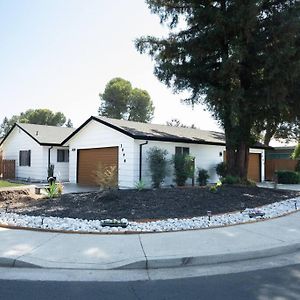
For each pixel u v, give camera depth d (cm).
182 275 561
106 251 656
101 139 2083
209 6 1645
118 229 820
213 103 1625
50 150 2534
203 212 1048
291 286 509
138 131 1942
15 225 847
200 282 527
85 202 1155
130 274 566
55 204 1152
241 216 996
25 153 2692
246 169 1842
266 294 478
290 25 1465
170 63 1731
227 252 645
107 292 487
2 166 2708
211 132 2655
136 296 473
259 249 670
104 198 1162
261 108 1681
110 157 2025
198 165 2197
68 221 901
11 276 552
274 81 1541
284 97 1573
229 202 1221
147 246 686
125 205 1098
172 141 1989
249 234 791
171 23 1778
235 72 1571
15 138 2827
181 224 878
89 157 2184
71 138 2316
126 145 1903
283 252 693
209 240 732
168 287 507
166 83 1794
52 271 574
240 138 1791
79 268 585
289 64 1488
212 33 1609
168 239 739
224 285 514
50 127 2928
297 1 1538
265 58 1526
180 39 1770
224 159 2400
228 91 1574
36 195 1419
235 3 1542
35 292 486
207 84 1688
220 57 1719
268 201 1332
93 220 927
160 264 603
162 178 1862
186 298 465
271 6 1636
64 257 624
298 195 1555
